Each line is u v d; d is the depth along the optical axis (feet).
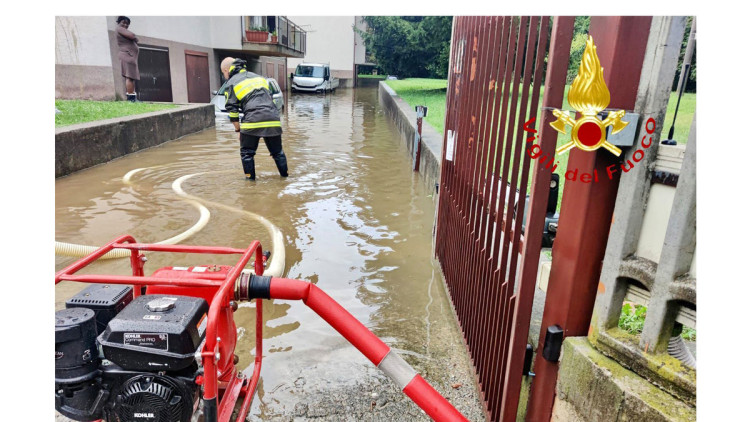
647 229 5.13
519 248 6.51
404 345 9.78
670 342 5.49
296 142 35.42
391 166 28.04
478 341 8.45
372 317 10.91
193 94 54.95
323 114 56.75
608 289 5.44
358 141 37.47
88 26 36.63
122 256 13.53
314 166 26.91
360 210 19.03
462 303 10.03
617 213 5.24
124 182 21.67
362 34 98.94
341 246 15.16
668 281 4.69
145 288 8.06
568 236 5.85
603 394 5.32
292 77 91.81
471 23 9.78
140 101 41.75
